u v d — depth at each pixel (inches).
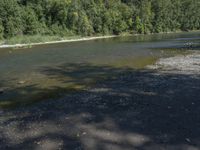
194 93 534.3
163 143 331.0
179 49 1424.7
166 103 479.5
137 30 3742.6
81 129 382.6
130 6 3978.8
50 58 1184.2
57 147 332.2
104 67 927.7
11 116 455.8
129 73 806.5
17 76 800.9
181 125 381.1
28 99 557.6
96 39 2610.7
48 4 2844.5
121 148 323.0
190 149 315.9
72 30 2979.8
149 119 407.8
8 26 2349.9
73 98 546.9
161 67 879.7
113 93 566.9
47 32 2738.7
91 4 3380.9
